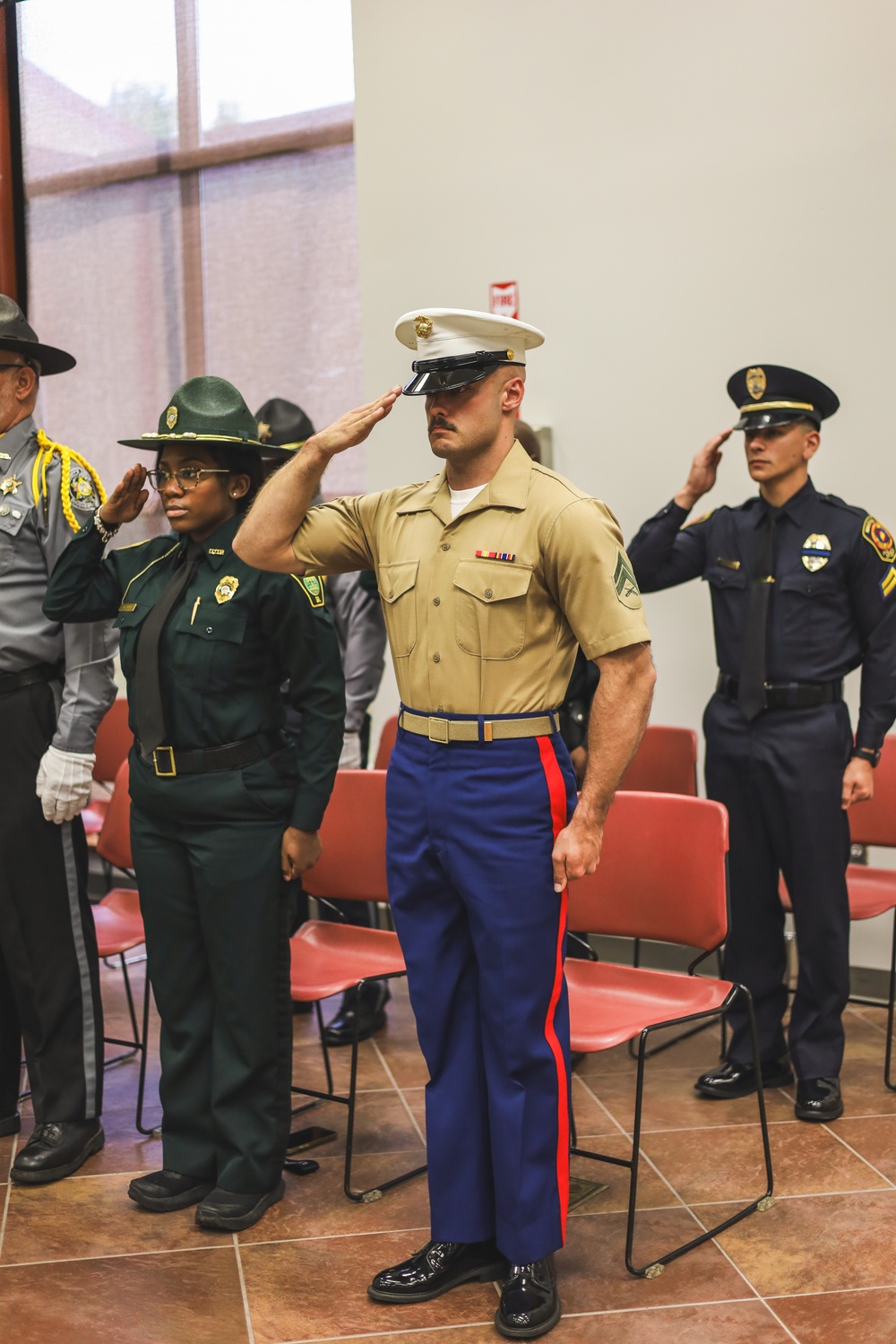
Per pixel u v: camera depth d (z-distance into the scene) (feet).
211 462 8.73
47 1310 7.73
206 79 16.80
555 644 7.44
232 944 8.71
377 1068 11.60
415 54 14.46
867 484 12.78
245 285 16.96
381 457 15.16
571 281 13.89
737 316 13.14
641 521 13.78
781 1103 10.68
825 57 12.55
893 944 10.93
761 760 10.69
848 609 10.67
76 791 9.57
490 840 7.38
